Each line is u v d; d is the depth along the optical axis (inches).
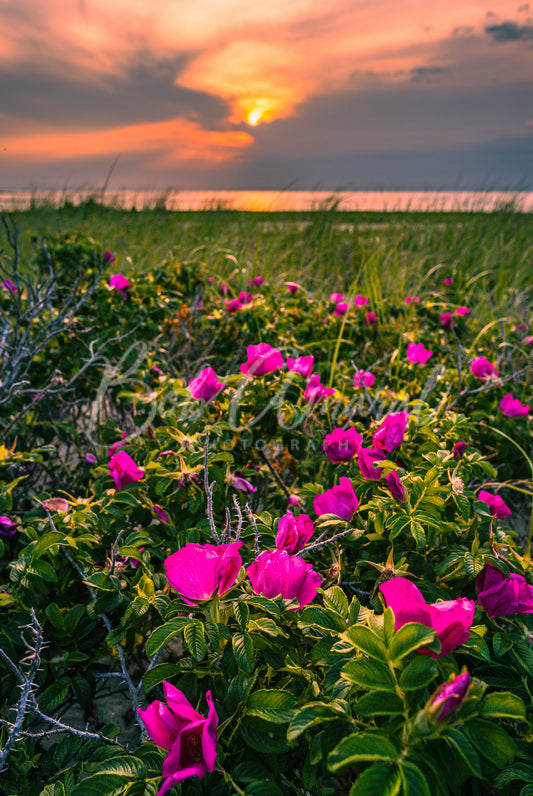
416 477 53.0
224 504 61.8
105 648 56.0
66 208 340.2
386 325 136.8
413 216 322.7
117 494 58.3
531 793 32.6
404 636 30.9
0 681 53.1
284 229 305.1
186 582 37.2
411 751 28.2
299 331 129.1
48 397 103.1
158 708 31.9
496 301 194.1
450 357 124.3
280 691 35.3
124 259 220.8
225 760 36.4
